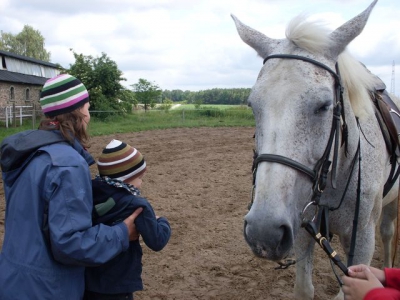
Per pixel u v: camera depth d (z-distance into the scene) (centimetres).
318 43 246
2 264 197
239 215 657
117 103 2511
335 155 251
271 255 213
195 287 432
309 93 227
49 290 191
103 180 226
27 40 6844
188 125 2070
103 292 226
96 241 195
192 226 606
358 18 258
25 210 194
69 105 209
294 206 225
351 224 301
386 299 167
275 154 220
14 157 198
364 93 285
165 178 899
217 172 960
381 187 316
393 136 335
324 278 455
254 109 239
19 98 3062
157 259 498
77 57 2603
